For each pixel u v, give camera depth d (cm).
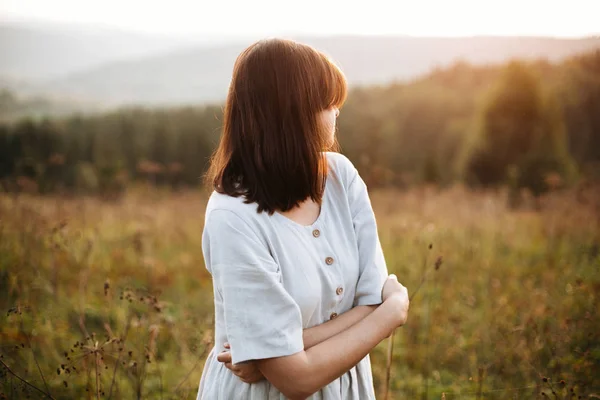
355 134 3238
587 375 284
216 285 149
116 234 661
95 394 282
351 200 170
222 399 154
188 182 2527
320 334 150
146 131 3391
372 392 167
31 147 2691
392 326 152
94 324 379
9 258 431
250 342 137
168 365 328
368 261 163
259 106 146
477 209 829
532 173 1312
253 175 146
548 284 454
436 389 319
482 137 1612
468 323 392
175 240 694
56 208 656
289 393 139
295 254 148
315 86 148
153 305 302
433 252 531
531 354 303
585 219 647
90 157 3134
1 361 257
